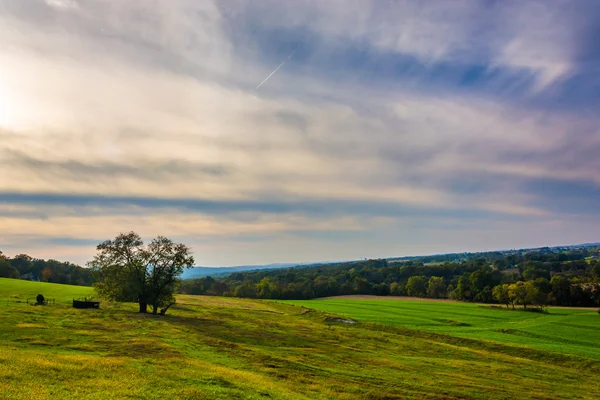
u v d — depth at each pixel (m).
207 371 37.09
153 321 73.56
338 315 116.88
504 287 151.62
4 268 177.12
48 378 29.45
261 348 57.66
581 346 80.38
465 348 75.06
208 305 122.94
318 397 33.75
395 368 51.28
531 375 54.47
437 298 191.12
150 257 88.75
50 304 86.62
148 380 31.64
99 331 56.84
